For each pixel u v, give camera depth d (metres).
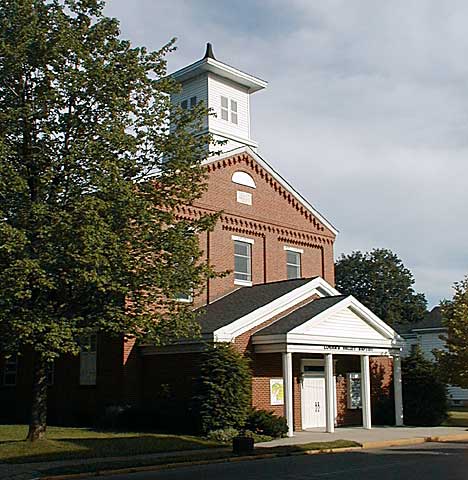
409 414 31.66
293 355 29.52
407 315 89.62
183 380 26.56
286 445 22.58
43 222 18.69
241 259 33.59
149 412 26.56
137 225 20.14
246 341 26.95
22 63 19.59
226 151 34.62
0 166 18.42
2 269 18.22
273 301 28.20
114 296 20.06
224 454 20.25
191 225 21.53
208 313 28.81
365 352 29.30
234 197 33.56
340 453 21.70
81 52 19.84
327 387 27.56
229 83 39.69
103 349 28.67
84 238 17.84
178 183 20.89
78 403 29.25
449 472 16.52
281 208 36.03
